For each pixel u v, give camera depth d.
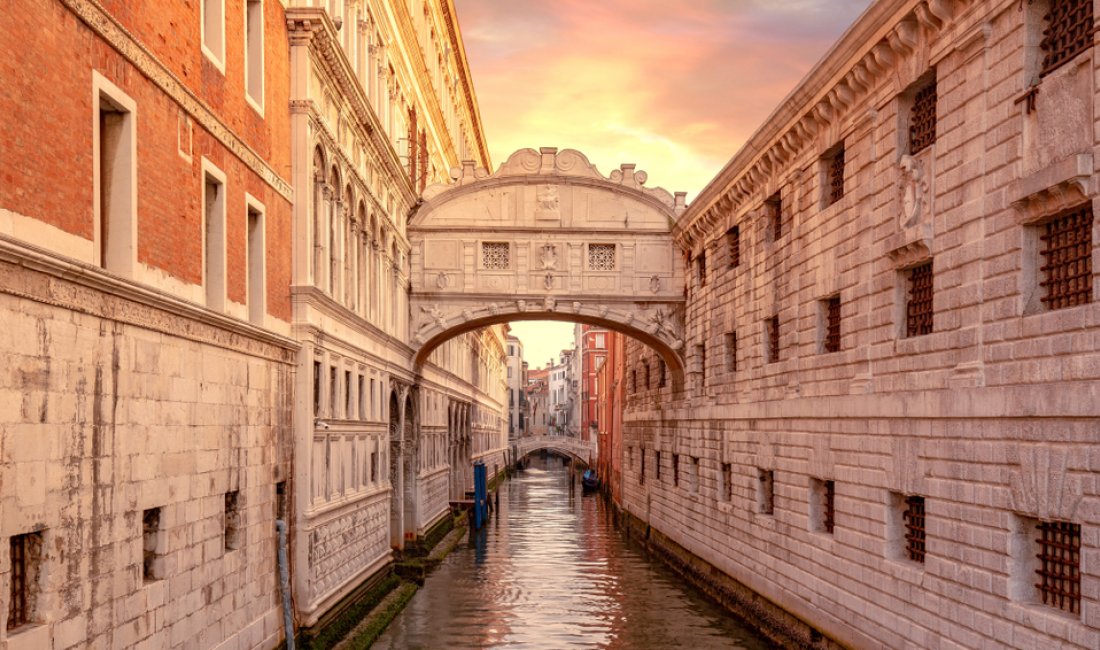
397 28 32.75
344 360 23.38
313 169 20.64
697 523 32.66
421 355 36.28
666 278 35.25
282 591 18.28
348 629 22.77
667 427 38.19
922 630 16.39
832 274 20.95
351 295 24.50
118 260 12.10
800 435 22.62
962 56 15.60
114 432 11.66
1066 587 13.43
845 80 19.70
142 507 12.39
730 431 28.67
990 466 14.48
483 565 37.00
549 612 27.56
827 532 21.47
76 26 10.81
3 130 9.34
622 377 54.16
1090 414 12.22
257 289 17.78
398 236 31.86
